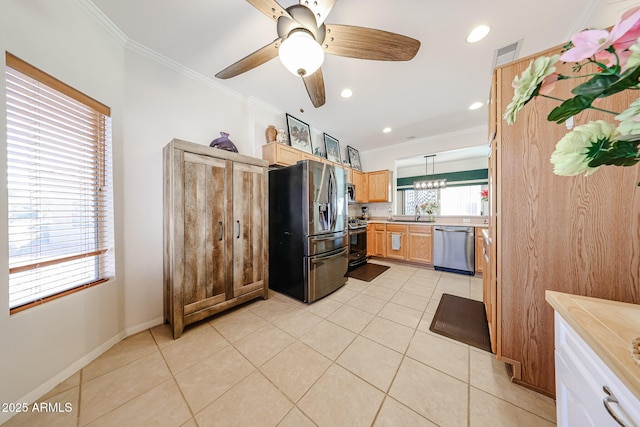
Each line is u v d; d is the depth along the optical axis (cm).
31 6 117
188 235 180
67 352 132
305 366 141
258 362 144
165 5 146
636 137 45
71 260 139
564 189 112
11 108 111
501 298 129
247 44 183
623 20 38
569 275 111
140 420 104
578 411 66
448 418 105
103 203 163
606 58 44
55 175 132
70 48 137
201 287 188
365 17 155
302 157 318
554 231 114
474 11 151
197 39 177
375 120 344
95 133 157
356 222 408
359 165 500
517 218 124
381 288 280
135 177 182
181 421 104
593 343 57
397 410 110
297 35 118
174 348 159
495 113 129
